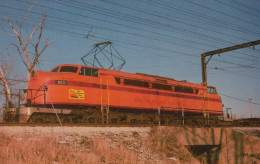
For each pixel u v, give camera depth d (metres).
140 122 24.64
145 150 16.59
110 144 15.77
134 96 24.27
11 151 11.80
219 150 21.73
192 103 29.70
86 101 21.02
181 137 19.73
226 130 21.50
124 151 14.95
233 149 21.16
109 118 22.27
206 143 20.84
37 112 18.48
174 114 27.88
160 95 26.52
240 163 20.77
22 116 18.48
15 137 13.70
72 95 20.36
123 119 23.75
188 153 18.09
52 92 19.69
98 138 15.40
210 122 30.95
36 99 19.48
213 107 32.28
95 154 13.89
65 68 21.08
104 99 22.09
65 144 14.12
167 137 18.89
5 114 19.50
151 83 25.95
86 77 21.41
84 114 20.83
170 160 15.98
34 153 12.13
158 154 16.61
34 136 14.12
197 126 26.05
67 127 16.73
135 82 24.66
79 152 13.34
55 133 15.27
